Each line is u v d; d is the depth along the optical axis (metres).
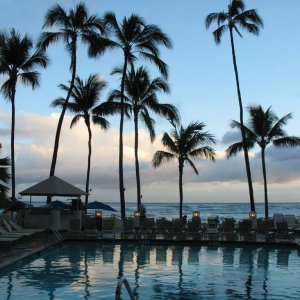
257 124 37.19
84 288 12.09
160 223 25.19
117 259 17.61
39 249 18.38
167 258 18.03
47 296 11.14
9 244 17.94
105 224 26.11
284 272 14.86
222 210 130.25
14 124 34.34
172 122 38.56
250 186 34.53
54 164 33.53
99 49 34.31
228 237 23.94
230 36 35.66
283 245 21.70
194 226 24.44
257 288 12.36
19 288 12.05
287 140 37.00
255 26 34.78
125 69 34.91
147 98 37.84
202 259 17.80
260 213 119.31
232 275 14.29
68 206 30.23
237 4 34.94
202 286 12.59
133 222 25.34
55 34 34.31
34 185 26.97
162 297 11.27
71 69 34.97
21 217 26.08
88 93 40.84
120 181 34.03
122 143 34.47
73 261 16.95
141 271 14.90
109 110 38.47
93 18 34.47
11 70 34.84
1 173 20.45
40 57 35.38
